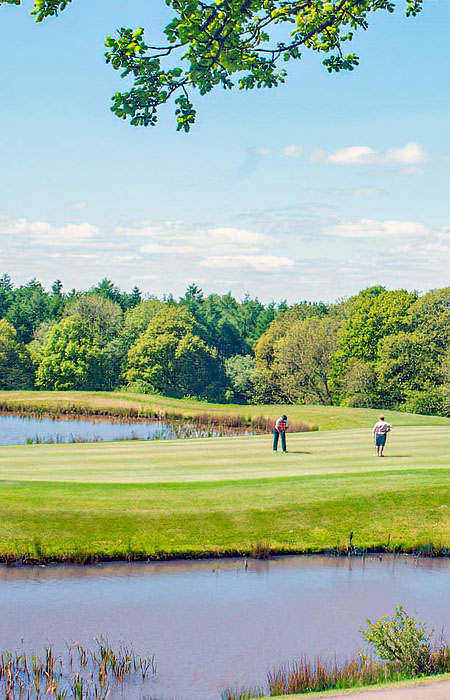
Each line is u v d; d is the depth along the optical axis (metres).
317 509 19.06
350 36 11.52
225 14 10.09
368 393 78.19
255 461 25.81
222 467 24.23
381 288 98.06
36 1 9.35
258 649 11.88
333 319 91.88
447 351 74.81
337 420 52.53
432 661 10.37
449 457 26.45
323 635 12.54
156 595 14.58
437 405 72.19
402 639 10.66
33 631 12.59
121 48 9.95
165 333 107.12
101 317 119.44
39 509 18.22
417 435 36.25
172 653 11.67
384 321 81.06
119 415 60.00
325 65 11.69
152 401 64.75
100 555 16.70
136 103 10.31
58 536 17.20
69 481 20.91
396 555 17.50
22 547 16.77
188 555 17.00
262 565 16.62
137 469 23.73
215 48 10.36
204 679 10.69
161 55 10.10
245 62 10.95
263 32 10.94
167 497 19.34
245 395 114.56
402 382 76.88
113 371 108.50
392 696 7.91
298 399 89.12
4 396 67.31
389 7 11.30
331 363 86.38
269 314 155.88
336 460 25.88
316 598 14.51
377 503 19.47
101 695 10.10
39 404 63.12
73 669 10.99
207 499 19.31
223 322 153.00
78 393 69.00
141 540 17.28
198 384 112.75
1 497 18.86
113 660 11.07
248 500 19.36
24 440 44.62
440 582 15.67
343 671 10.61
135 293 171.62
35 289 171.75
